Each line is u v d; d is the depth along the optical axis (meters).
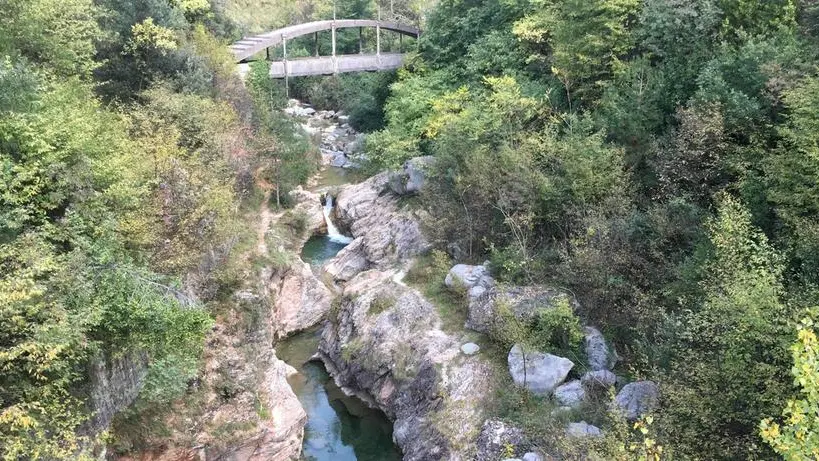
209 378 19.20
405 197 35.00
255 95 38.91
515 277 24.81
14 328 10.88
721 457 13.92
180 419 17.58
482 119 29.30
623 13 28.78
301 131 45.66
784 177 17.53
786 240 17.12
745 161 19.72
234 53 38.84
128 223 16.09
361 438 22.77
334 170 47.34
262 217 34.38
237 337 20.86
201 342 16.67
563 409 19.08
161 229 17.97
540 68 33.50
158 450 16.77
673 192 21.70
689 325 16.42
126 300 13.91
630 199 22.75
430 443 20.38
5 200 12.34
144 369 16.59
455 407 20.78
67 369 12.48
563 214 25.08
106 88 27.75
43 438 11.48
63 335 11.48
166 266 17.70
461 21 40.62
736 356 13.71
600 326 21.67
